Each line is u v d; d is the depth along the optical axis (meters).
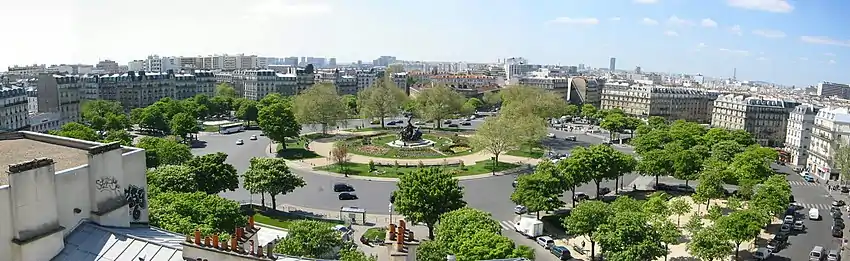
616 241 160.75
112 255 68.94
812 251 193.12
